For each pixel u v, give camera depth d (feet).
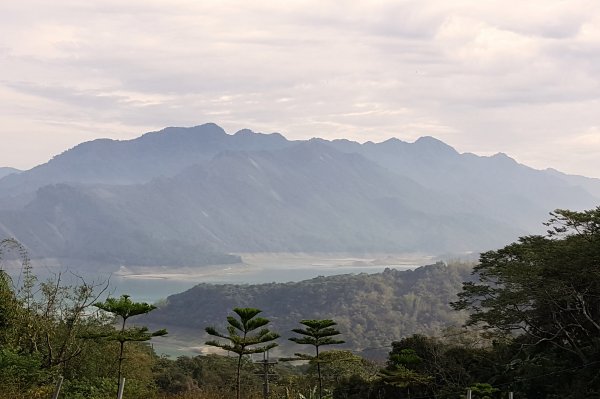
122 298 45.83
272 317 465.06
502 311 99.60
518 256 102.73
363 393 86.74
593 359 85.92
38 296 61.93
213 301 495.00
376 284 495.00
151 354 109.50
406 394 84.28
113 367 65.72
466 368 89.92
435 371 86.12
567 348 90.38
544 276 93.30
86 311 63.62
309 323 54.90
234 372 135.95
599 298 93.15
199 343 405.80
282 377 126.52
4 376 50.39
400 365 82.48
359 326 423.23
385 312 447.83
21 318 58.44
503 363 89.56
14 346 58.08
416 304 457.27
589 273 90.22
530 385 85.15
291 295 492.95
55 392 46.68
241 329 45.24
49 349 59.77
